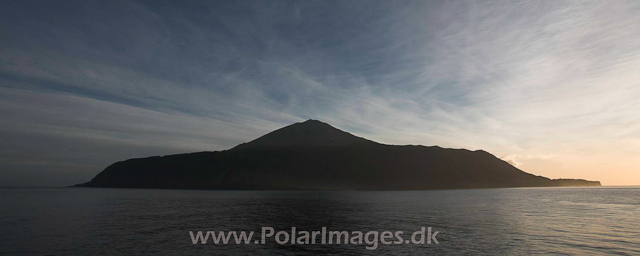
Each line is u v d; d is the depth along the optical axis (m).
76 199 91.88
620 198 98.81
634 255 22.64
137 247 25.20
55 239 28.45
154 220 41.84
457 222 39.47
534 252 23.47
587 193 143.75
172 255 22.67
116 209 58.72
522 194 132.38
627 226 36.19
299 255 22.64
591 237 29.30
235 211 54.22
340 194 135.75
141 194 131.75
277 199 93.75
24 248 24.89
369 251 23.88
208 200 88.38
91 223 39.06
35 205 68.38
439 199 93.69
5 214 49.47
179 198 99.38
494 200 87.81
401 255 22.64
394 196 115.19
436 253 23.20
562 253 23.22
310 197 107.38
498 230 33.25
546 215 47.91
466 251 23.83
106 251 23.91
